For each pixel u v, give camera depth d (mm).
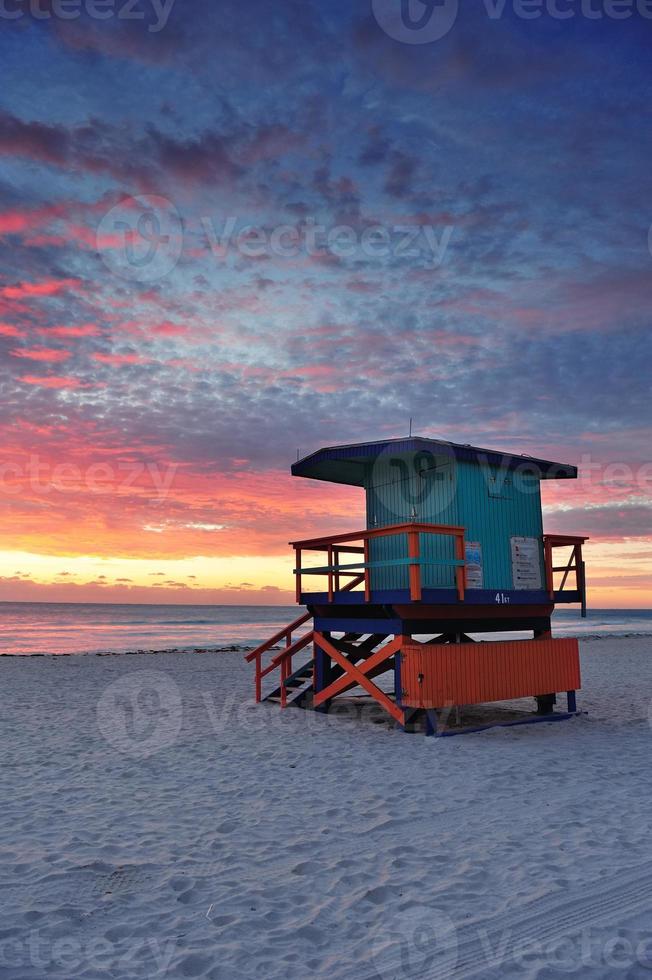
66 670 21469
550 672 11758
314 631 12664
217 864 5402
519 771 8281
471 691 10570
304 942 4141
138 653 32000
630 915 4395
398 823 6383
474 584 10852
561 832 6031
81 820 6527
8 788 7680
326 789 7598
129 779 8078
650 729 11008
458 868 5227
